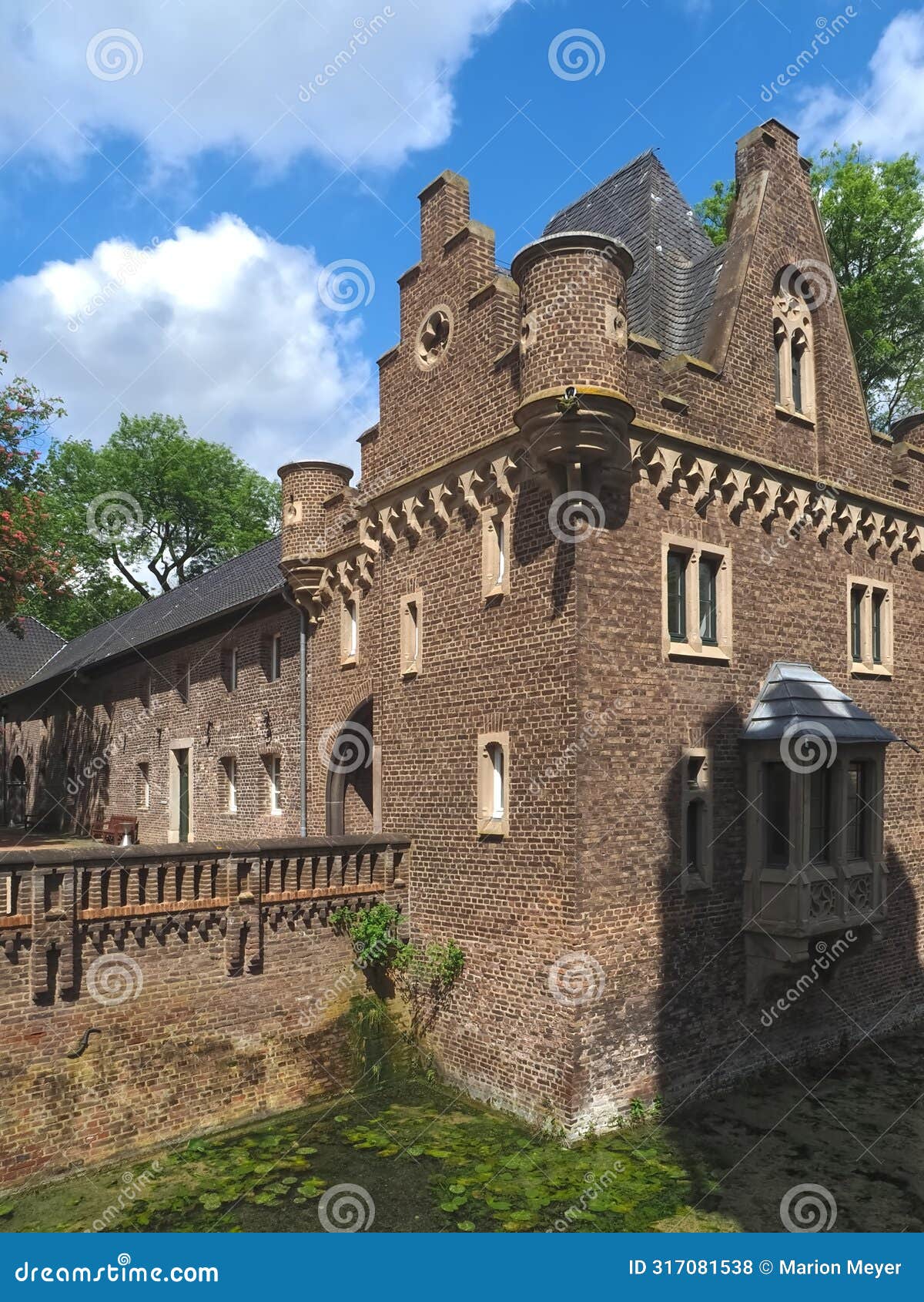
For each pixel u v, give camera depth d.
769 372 14.91
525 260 12.32
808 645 15.20
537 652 12.66
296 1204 10.24
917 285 27.08
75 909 11.31
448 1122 12.43
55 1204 10.42
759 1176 10.85
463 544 14.20
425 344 15.25
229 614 21.55
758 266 15.00
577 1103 11.68
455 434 14.34
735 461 14.05
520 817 12.78
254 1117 12.69
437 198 15.09
